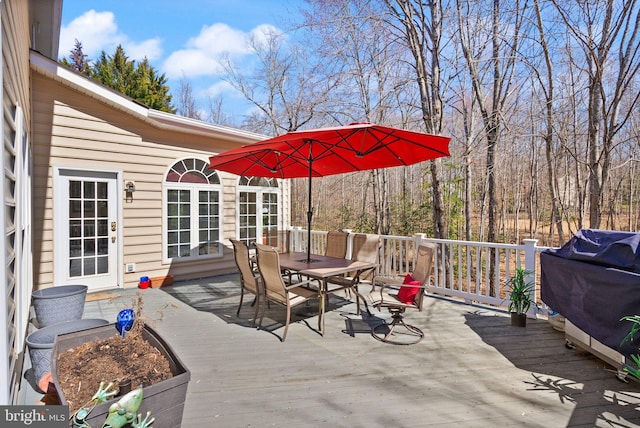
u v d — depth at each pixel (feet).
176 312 14.39
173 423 5.64
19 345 8.43
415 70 24.50
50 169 15.87
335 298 16.67
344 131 11.25
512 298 12.47
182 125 19.72
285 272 17.92
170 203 20.13
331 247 17.16
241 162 16.12
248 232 24.40
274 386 8.29
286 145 13.41
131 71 57.57
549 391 8.02
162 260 19.72
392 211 40.86
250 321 13.23
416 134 11.30
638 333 7.54
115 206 18.01
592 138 17.84
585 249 9.87
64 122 16.22
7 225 6.27
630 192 40.27
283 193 27.02
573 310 9.75
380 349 10.48
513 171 45.32
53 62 14.66
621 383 8.37
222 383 8.42
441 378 8.66
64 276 16.34
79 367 6.31
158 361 6.59
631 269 8.14
